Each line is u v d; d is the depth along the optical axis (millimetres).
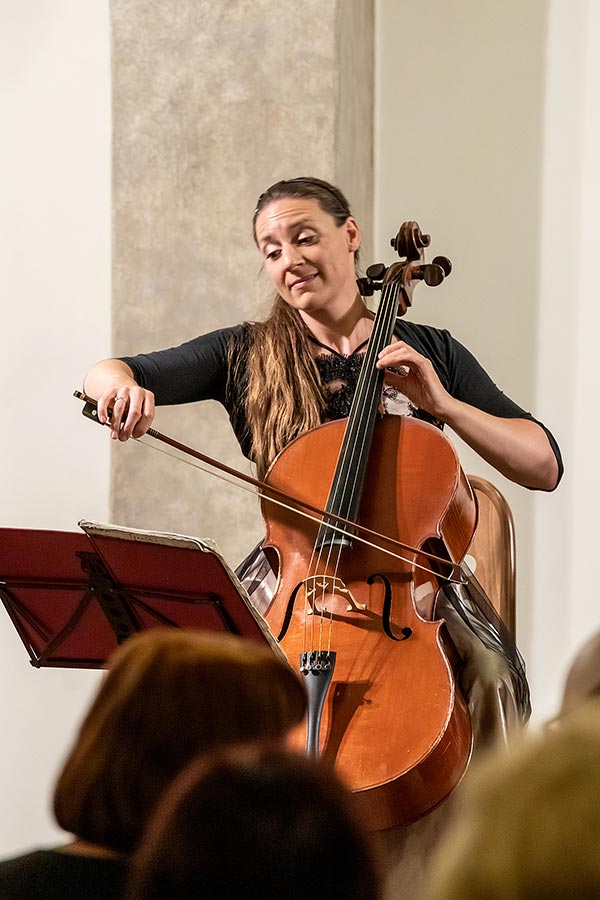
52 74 9141
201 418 8164
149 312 8312
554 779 1741
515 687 5719
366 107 8836
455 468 5816
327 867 2037
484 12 8789
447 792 4883
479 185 8812
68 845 2898
